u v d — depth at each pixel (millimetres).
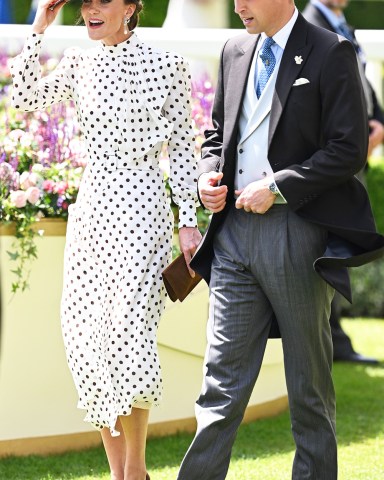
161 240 12211
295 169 10664
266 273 10906
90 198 12180
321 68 10734
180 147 12344
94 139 12180
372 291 29078
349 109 10648
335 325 22219
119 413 11898
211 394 11055
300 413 11312
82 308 12258
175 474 13781
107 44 12102
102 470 14016
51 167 15289
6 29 18891
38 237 14500
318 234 10898
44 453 14719
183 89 12273
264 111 11055
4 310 14375
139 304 11930
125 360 11875
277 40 10992
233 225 11227
